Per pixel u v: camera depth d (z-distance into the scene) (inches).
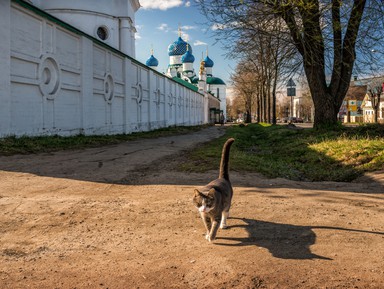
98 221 202.4
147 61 2994.6
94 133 912.9
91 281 130.3
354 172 398.0
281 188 303.4
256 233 181.5
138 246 164.9
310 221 201.9
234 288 124.2
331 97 746.2
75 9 1148.5
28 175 344.8
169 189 292.0
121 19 1302.9
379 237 174.9
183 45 3351.4
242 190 291.0
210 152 543.8
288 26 662.5
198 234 180.9
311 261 144.8
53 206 231.5
